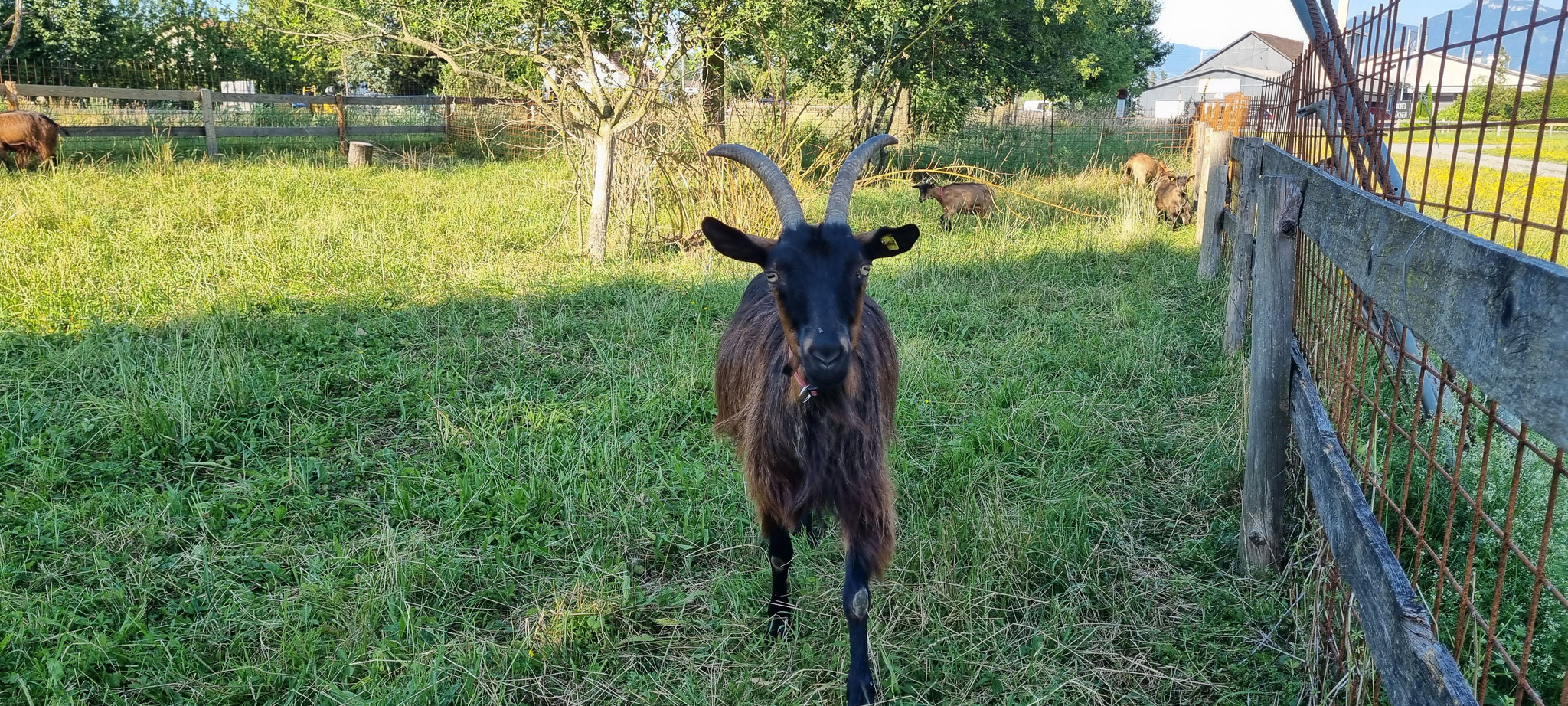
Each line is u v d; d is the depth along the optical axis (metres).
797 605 3.42
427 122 21.19
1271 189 3.41
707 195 9.48
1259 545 3.55
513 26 8.44
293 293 7.20
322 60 20.17
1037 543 3.72
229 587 3.52
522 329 6.46
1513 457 3.37
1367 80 3.95
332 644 3.21
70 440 4.67
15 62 19.23
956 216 11.41
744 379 3.34
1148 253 9.45
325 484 4.36
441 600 3.49
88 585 3.53
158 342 5.77
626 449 4.63
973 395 5.43
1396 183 4.01
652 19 8.21
